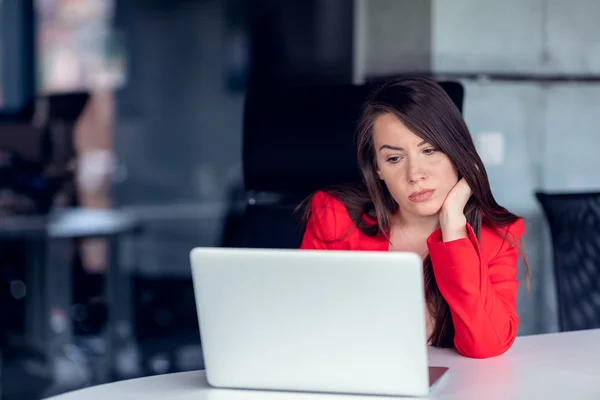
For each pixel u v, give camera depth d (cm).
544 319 349
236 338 144
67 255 545
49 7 818
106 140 847
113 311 568
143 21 870
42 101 542
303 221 223
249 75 867
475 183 183
